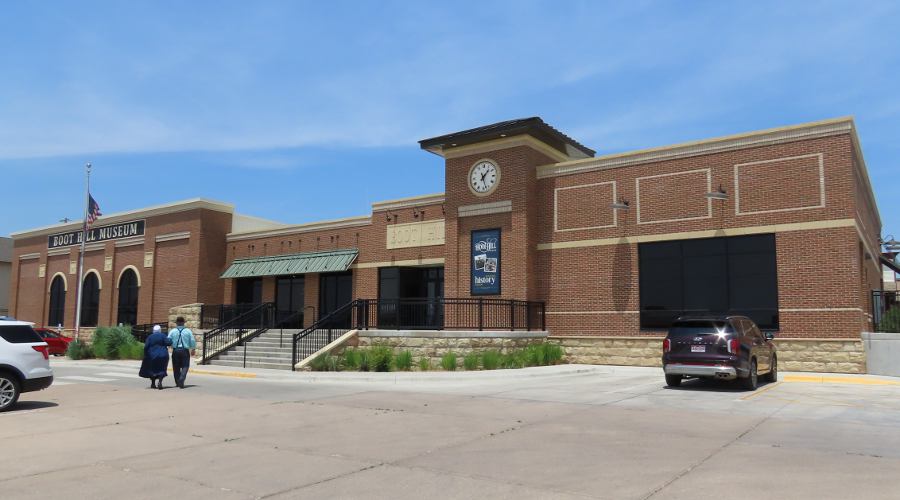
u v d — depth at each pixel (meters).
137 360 28.73
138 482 7.38
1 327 13.26
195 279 35.06
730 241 21.23
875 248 30.75
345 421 11.42
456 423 11.02
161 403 14.07
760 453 8.41
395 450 8.92
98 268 40.94
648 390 15.47
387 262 29.61
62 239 43.75
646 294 22.61
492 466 7.90
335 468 7.92
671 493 6.60
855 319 18.92
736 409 12.33
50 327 43.66
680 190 22.20
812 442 9.12
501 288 24.80
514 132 24.77
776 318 20.17
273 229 34.41
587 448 8.85
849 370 18.83
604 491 6.72
